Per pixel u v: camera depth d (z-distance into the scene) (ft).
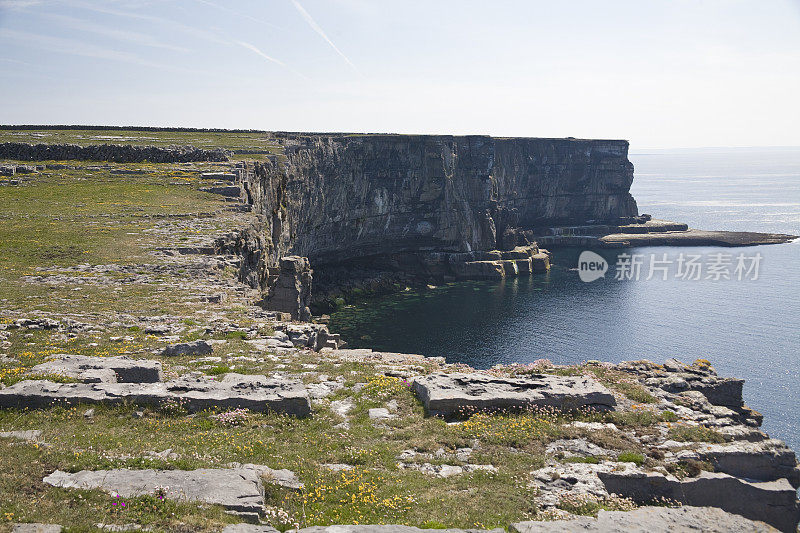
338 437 65.31
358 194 529.86
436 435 67.62
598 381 85.10
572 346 341.62
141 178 258.78
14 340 86.48
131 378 72.54
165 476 48.32
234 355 88.02
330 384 80.89
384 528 42.19
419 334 370.53
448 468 60.85
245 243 185.47
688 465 63.21
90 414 62.80
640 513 50.55
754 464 65.10
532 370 92.84
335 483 54.34
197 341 87.92
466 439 67.15
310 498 50.93
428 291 519.19
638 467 61.93
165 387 69.51
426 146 584.81
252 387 71.72
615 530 47.14
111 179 256.73
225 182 251.19
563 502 54.70
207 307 116.06
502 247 653.30
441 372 86.99
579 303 458.09
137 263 145.89
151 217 195.21
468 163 635.25
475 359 319.47
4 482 45.09
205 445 58.85
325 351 100.53
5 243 156.15
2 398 62.69
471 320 407.44
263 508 45.83
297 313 164.55
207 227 185.26
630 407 77.25
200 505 44.21
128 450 54.75
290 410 68.90
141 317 104.42
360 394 78.02
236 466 53.11
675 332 366.84
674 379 87.76
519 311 433.48
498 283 555.28
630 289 510.17
